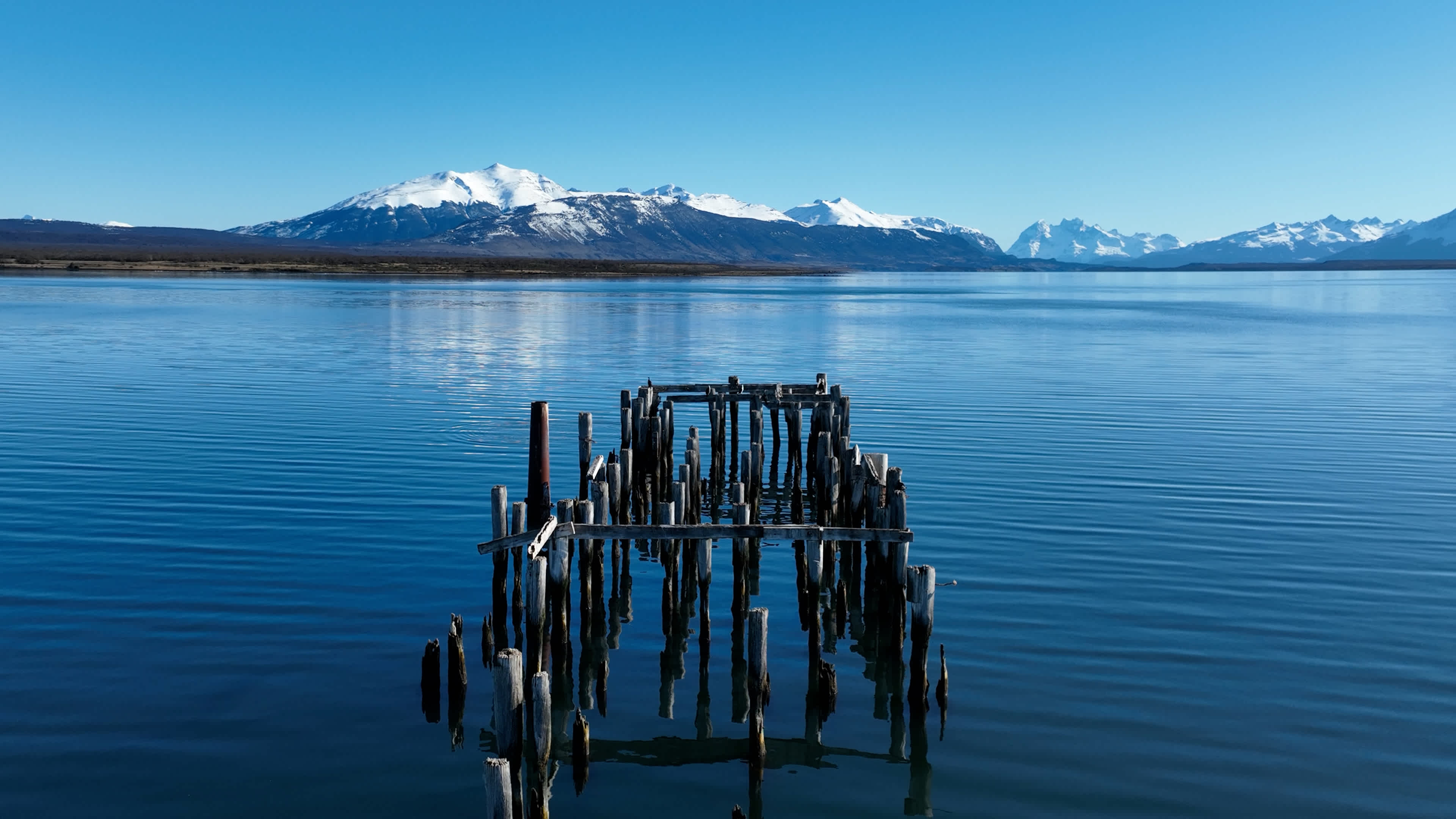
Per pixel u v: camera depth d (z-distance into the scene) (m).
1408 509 23.98
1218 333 76.94
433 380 44.72
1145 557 20.44
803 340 68.19
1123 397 41.56
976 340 69.25
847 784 12.69
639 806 12.30
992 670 15.41
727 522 25.14
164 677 14.84
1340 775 12.65
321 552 20.27
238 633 16.38
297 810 11.91
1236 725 13.79
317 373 46.53
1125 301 138.62
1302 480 26.81
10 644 15.75
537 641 14.63
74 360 50.00
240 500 23.91
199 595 17.88
